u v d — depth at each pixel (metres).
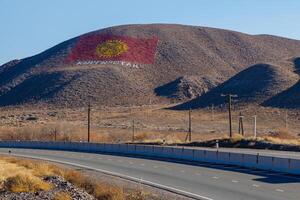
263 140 70.81
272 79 169.50
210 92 176.50
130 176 40.66
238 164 46.47
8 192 27.48
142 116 154.12
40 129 122.31
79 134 114.06
